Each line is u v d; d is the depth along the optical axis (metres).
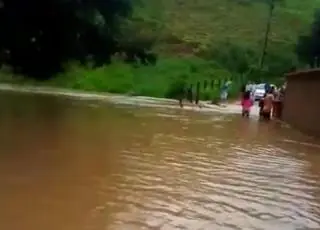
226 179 10.52
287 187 10.16
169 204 8.27
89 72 50.88
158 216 7.54
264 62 62.97
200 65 57.44
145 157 12.44
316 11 69.06
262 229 7.22
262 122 25.55
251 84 48.56
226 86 40.97
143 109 28.69
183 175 10.65
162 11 74.12
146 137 16.14
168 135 17.03
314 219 7.91
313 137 19.61
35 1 38.50
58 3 39.12
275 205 8.65
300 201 9.05
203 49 62.84
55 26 41.88
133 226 6.97
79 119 20.19
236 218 7.70
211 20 74.38
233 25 73.69
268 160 13.27
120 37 53.94
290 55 65.19
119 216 7.42
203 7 78.38
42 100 30.14
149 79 51.62
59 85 48.72
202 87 46.59
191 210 7.98
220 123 23.11
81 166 10.80
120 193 8.78
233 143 16.22
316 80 20.64
